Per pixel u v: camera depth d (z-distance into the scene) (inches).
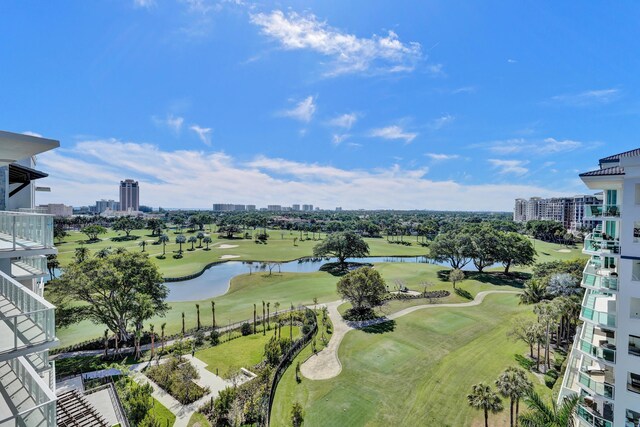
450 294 2315.5
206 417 951.6
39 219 477.7
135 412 870.4
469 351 1401.3
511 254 2952.8
